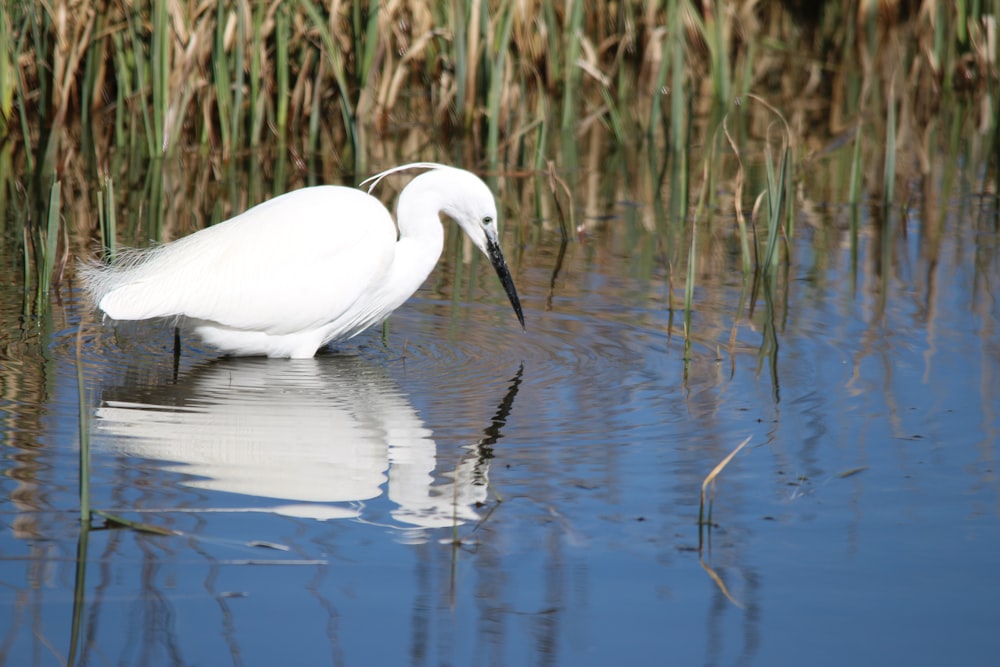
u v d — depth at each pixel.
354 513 7.27
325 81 21.20
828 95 24.36
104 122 20.69
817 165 19.41
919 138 21.03
